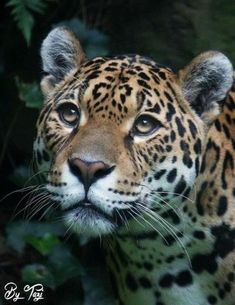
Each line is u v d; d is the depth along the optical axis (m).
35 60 14.65
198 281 10.10
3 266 13.78
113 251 10.45
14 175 13.33
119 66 9.40
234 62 13.32
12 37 14.83
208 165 9.79
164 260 10.05
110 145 8.80
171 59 13.64
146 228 9.73
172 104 9.32
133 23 14.00
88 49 13.57
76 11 14.54
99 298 12.66
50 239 12.88
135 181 8.95
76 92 9.25
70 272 12.62
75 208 8.91
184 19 13.53
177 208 9.59
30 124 14.44
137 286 10.35
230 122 10.23
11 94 14.67
